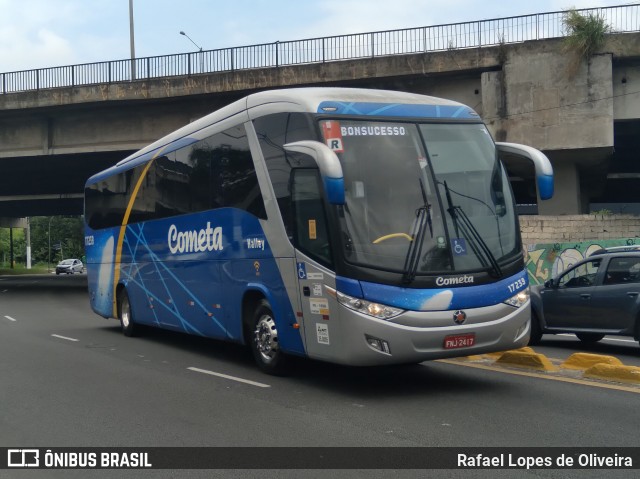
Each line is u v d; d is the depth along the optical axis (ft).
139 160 46.37
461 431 21.77
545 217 75.41
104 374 33.65
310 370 32.94
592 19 69.72
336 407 25.36
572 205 78.28
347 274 25.30
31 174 121.29
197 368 34.86
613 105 71.10
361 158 26.45
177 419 24.22
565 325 40.09
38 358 39.34
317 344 27.04
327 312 26.14
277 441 21.16
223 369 34.35
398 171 26.71
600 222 73.92
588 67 70.44
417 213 26.30
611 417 23.15
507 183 28.76
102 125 92.53
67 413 25.48
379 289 25.07
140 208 45.88
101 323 61.36
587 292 38.93
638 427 21.94
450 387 28.43
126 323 49.37
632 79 70.95
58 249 355.77
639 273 37.22
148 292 44.68
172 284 40.86
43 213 207.00
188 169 38.60
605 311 37.99
